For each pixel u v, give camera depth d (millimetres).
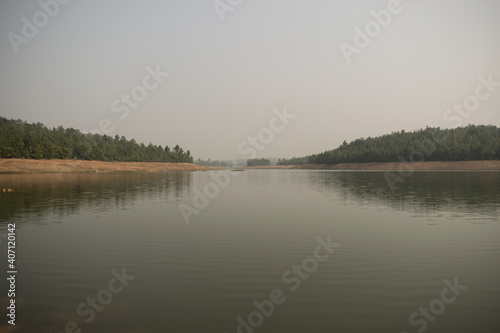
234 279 10367
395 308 8312
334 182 62906
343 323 7551
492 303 8555
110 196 35844
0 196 34719
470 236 16062
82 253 13375
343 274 10758
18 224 19672
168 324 7562
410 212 23906
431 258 12445
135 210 25578
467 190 40312
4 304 8711
